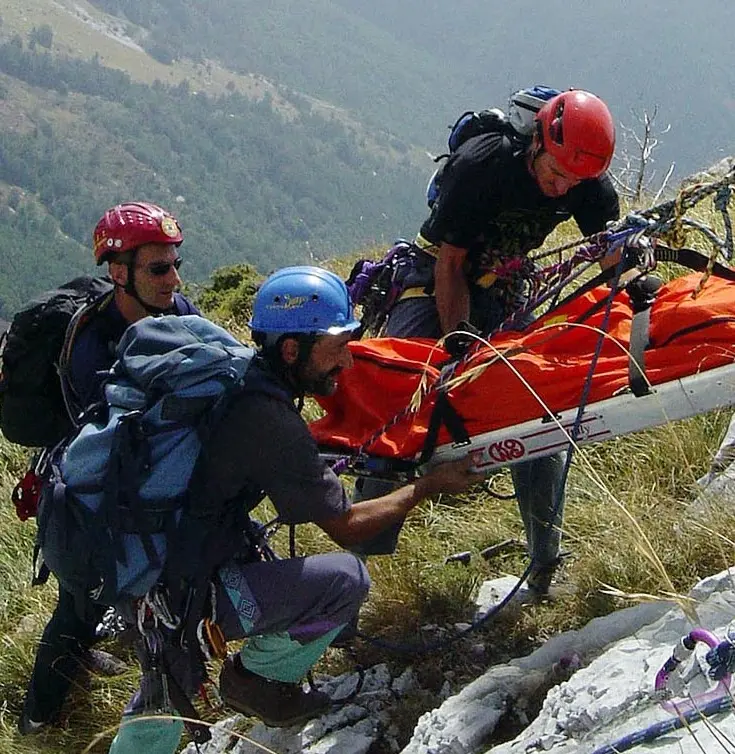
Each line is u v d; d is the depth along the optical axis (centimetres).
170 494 336
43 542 350
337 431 417
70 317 416
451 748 352
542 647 387
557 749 310
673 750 273
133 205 417
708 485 456
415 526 534
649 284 405
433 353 423
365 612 467
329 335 351
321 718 415
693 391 370
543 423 383
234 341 344
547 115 404
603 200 446
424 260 466
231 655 405
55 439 429
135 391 340
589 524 471
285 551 543
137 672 487
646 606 379
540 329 401
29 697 480
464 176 426
